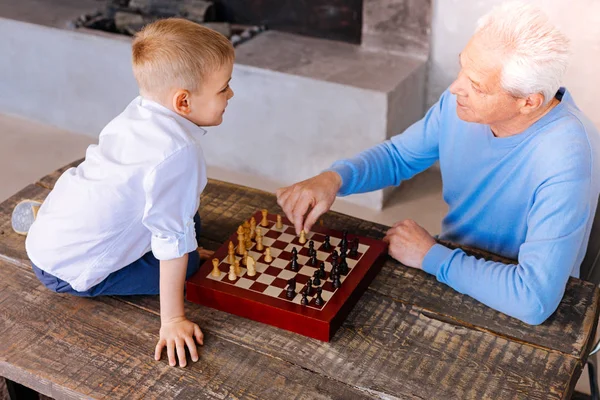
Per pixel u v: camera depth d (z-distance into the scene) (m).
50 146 3.99
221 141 3.68
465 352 1.49
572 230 1.57
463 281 1.64
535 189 1.68
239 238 1.71
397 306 1.63
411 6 3.37
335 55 3.54
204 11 3.83
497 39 1.54
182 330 1.51
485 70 1.57
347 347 1.50
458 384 1.41
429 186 3.62
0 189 3.58
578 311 1.61
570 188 1.59
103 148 1.54
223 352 1.49
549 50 1.51
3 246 1.82
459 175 1.94
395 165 2.07
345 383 1.42
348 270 1.66
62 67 3.96
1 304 1.62
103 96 3.92
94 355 1.48
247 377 1.43
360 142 3.29
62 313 1.60
